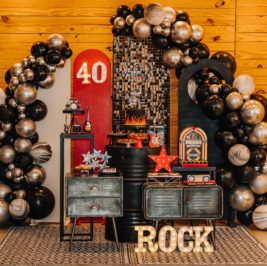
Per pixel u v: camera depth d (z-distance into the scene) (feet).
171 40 19.30
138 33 18.95
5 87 20.81
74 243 17.31
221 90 18.53
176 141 21.01
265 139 18.33
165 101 20.44
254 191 18.71
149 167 17.28
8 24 20.67
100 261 15.49
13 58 20.76
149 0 20.71
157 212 16.31
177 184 16.57
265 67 21.08
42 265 15.14
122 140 17.66
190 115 19.61
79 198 16.22
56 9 20.67
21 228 19.16
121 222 17.30
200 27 19.30
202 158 17.51
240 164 18.24
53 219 19.93
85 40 20.76
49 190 19.39
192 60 19.38
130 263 15.30
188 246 16.38
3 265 15.10
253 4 20.93
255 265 15.15
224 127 18.88
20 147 18.61
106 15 20.71
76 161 20.30
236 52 21.03
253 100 18.22
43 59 19.03
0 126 18.89
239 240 17.66
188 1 20.79
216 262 15.40
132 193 17.20
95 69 20.22
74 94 20.20
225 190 19.60
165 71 20.38
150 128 19.77
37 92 19.63
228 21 20.93
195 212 16.37
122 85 20.36
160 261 15.48
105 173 16.42
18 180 18.85
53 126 19.77
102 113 20.30
